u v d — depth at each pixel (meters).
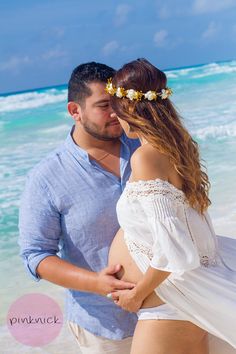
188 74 26.03
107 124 3.21
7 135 16.09
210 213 8.15
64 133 16.02
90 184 3.27
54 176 3.27
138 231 2.89
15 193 10.34
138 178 2.82
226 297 2.93
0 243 8.05
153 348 3.02
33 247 3.31
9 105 21.00
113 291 3.09
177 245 2.75
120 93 2.89
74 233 3.29
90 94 3.18
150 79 2.88
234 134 13.21
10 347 5.30
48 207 3.28
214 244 3.06
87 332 3.41
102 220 3.27
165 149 2.82
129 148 3.37
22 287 6.56
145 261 2.95
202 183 3.02
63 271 3.21
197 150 3.02
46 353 5.18
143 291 2.93
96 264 3.32
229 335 2.98
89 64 3.28
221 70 25.94
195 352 3.11
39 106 21.38
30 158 13.14
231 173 10.02
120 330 3.37
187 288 2.94
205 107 17.45
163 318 3.00
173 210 2.78
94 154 3.32
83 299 3.39
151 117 2.87
